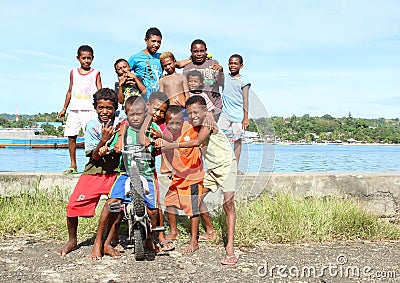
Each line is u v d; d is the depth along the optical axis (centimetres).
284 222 514
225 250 460
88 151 438
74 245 448
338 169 1373
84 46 639
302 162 1667
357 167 1475
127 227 531
